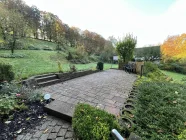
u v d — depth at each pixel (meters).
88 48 22.23
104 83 5.00
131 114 2.33
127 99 3.14
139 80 5.58
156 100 2.98
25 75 3.98
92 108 1.74
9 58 7.50
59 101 2.72
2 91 2.62
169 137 1.72
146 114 2.30
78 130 1.35
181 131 1.82
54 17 20.20
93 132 1.24
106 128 1.28
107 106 2.72
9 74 3.19
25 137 1.68
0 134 1.67
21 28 10.47
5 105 2.10
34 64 6.83
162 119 2.12
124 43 10.68
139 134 1.76
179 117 2.21
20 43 11.86
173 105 2.73
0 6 9.44
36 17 17.92
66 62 11.58
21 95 2.62
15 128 1.83
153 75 6.77
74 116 1.61
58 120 2.14
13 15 9.72
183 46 12.30
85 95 3.34
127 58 10.96
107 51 21.50
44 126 1.95
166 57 14.42
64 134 1.79
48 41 20.45
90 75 7.09
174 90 3.83
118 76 7.07
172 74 11.37
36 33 18.70
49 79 4.44
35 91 2.89
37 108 2.42
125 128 1.81
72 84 4.50
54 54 12.70
